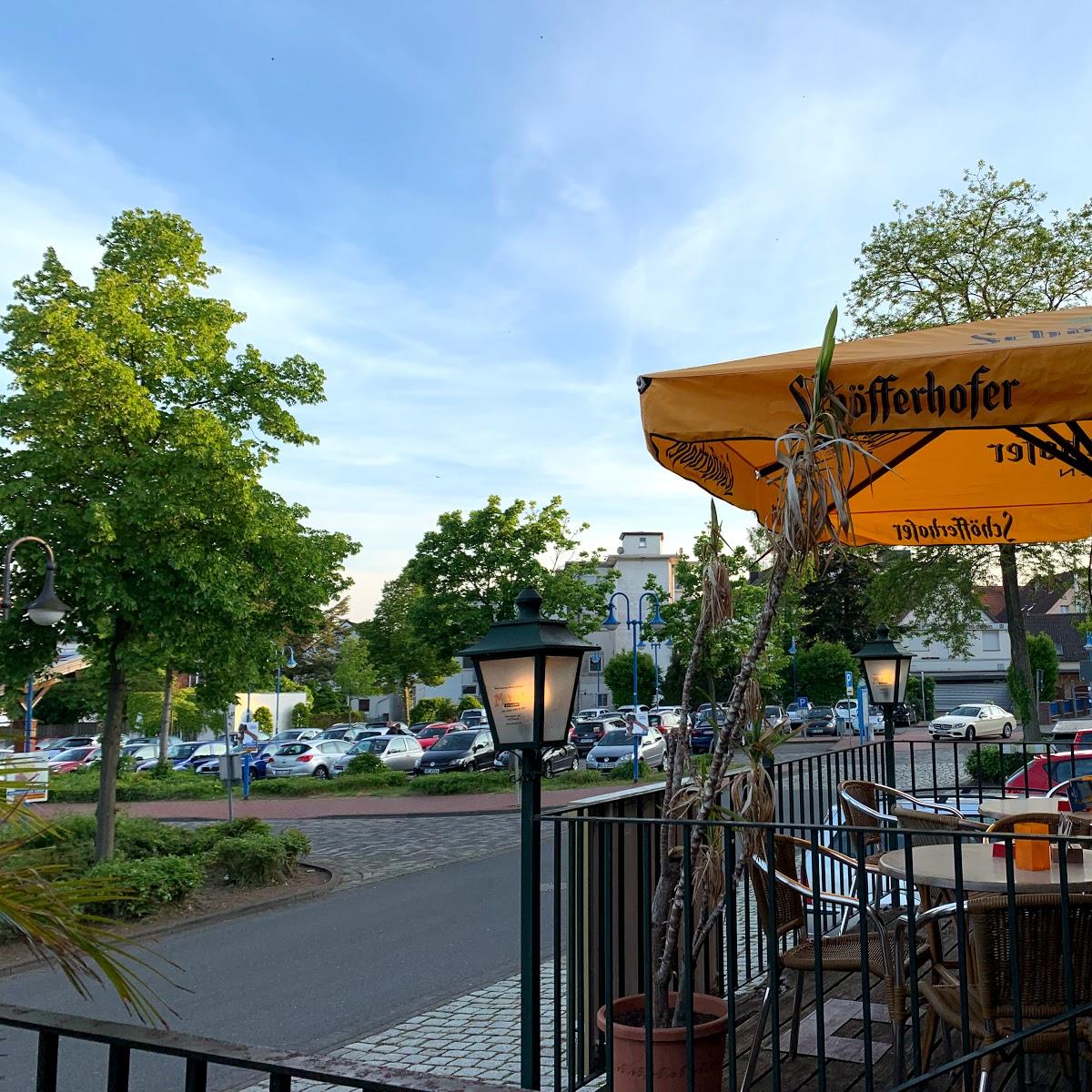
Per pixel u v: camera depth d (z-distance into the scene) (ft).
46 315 38.34
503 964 28.60
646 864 12.51
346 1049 20.97
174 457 40.73
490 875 46.03
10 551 39.06
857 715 151.64
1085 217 69.26
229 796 61.21
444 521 96.73
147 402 40.01
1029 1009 11.20
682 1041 12.55
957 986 12.67
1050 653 180.24
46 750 136.26
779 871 15.49
